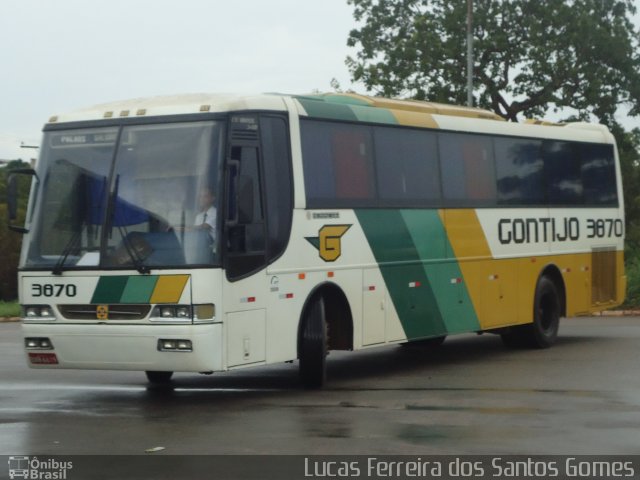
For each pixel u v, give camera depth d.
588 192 21.81
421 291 16.95
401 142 16.75
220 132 13.38
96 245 13.41
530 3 50.28
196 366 12.95
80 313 13.42
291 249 14.30
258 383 15.70
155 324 13.04
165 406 13.33
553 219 20.56
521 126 19.92
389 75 50.06
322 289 14.96
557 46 50.03
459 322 17.84
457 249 17.84
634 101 50.84
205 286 12.98
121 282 13.21
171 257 13.08
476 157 18.55
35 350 13.69
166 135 13.49
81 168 13.75
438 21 50.19
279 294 14.08
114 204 13.46
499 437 10.91
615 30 50.34
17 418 12.41
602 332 23.20
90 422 12.08
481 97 50.62
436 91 49.25
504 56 50.31
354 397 13.98
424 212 17.11
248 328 13.56
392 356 19.41
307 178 14.70
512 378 15.76
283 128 14.43
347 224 15.41
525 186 19.83
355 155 15.73
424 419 12.07
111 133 13.73
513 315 19.27
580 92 50.75
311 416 12.37
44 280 13.62
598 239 22.05
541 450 10.24
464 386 14.95
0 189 71.62
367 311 15.79
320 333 14.76
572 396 13.79
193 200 13.20
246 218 13.48
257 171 13.87
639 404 13.08
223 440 10.84
